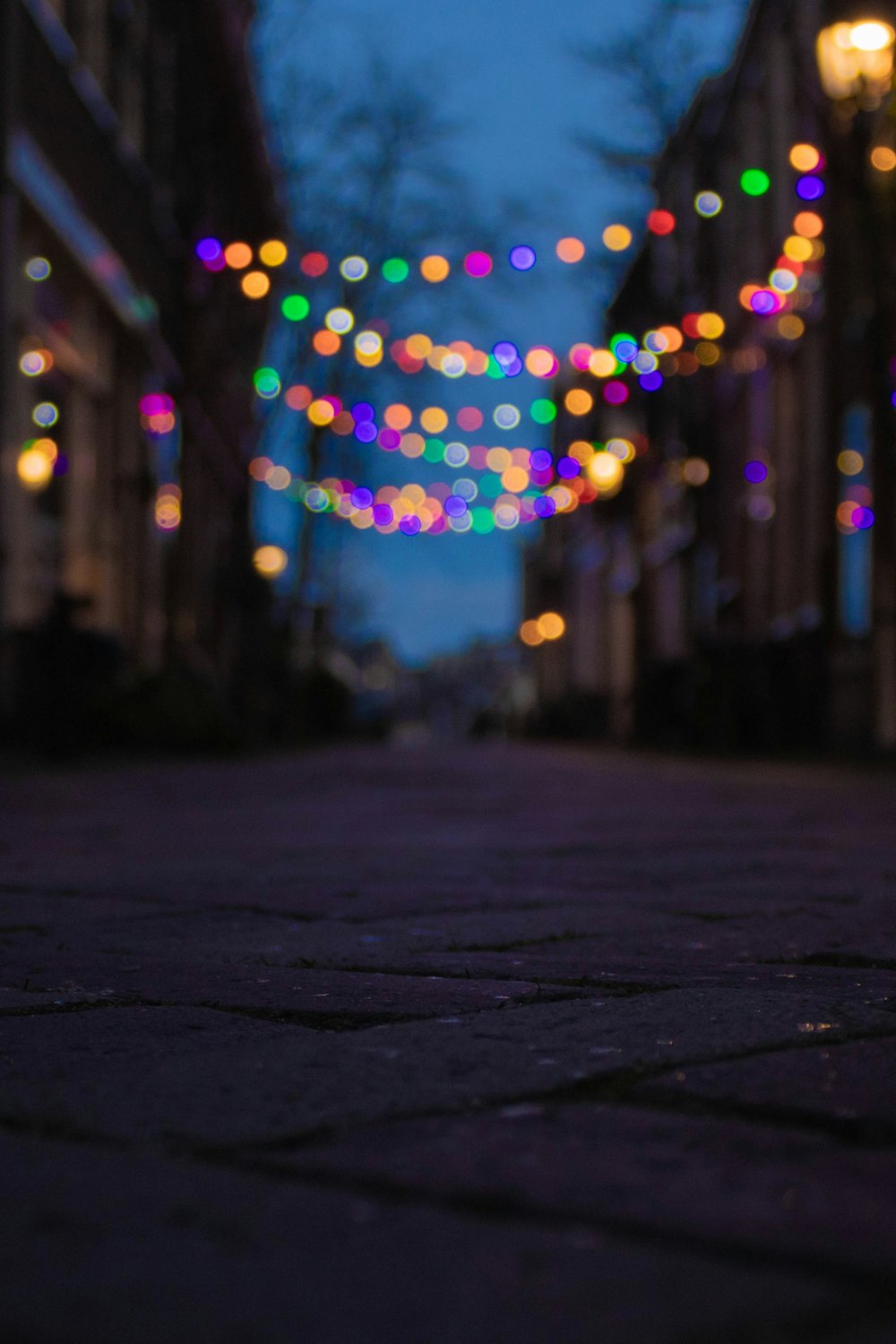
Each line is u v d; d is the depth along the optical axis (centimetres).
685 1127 167
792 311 2055
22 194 1404
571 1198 141
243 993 264
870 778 1229
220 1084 192
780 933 348
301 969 294
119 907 406
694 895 428
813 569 1978
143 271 1983
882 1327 110
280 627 2381
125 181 1866
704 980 278
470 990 265
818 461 1958
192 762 1450
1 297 1351
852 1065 199
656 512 3134
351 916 386
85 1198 142
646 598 2852
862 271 1695
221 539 2939
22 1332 111
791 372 2148
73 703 1256
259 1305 115
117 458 1897
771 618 2216
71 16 1647
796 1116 174
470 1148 159
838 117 1585
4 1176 150
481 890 444
